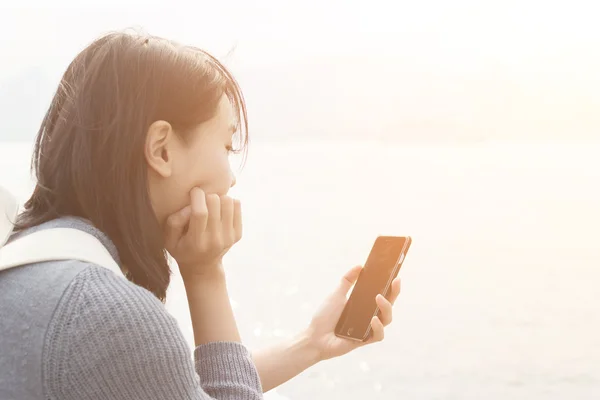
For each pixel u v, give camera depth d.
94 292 0.52
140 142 0.62
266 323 7.96
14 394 0.51
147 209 0.62
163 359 0.52
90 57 0.65
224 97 0.68
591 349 7.83
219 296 0.72
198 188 0.67
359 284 0.90
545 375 7.15
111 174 0.61
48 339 0.50
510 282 11.48
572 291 10.70
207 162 0.67
